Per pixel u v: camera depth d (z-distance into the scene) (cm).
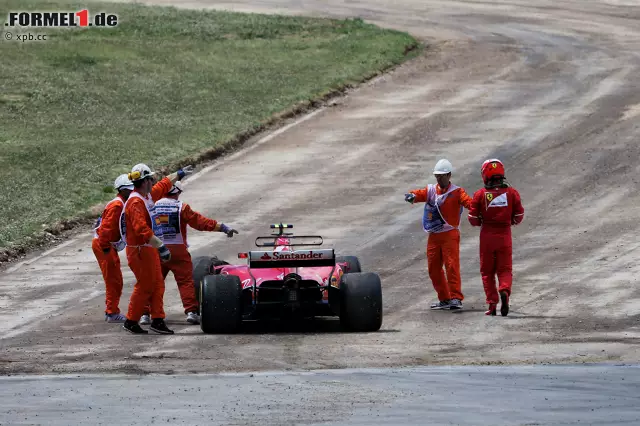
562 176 10150
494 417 3362
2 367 4403
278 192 9969
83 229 8825
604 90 14725
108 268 5659
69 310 6066
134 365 4400
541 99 14325
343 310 5200
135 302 5269
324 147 12031
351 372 4166
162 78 15838
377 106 14362
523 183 9956
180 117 13388
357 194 9788
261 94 14812
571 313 5625
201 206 9475
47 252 8006
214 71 16400
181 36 19300
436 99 14688
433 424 3272
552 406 3506
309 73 16338
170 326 5534
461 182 10100
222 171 11038
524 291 6309
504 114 13425
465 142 11931
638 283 6338
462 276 6938
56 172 10594
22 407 3575
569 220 8462
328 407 3528
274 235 5494
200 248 7994
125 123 13025
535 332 5119
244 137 12594
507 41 19562
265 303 5241
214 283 5216
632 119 12625
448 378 4016
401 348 4750
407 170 10738
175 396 3734
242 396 3722
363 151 11744
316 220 8800
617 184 9681
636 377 3981
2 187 9938
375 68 16888
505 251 5641
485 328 5266
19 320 5769
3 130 12538
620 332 5062
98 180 10344
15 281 7000
